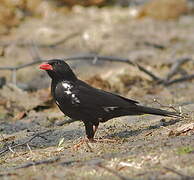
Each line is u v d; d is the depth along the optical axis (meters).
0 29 20.02
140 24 21.16
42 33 19.56
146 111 8.80
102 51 18.17
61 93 8.93
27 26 20.66
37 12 22.31
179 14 22.16
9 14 20.75
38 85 15.22
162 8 22.06
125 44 18.67
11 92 14.21
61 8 23.06
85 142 8.84
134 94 13.99
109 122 10.32
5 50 17.84
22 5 22.09
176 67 15.85
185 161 7.07
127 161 7.35
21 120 12.02
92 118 8.88
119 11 23.12
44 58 17.12
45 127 10.98
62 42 18.88
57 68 8.98
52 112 12.69
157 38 19.53
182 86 14.55
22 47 18.25
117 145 8.46
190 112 10.34
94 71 16.03
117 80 14.90
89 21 21.62
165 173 6.77
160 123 9.64
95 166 7.28
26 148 9.25
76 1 23.52
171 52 17.97
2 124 11.66
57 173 7.18
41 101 13.30
